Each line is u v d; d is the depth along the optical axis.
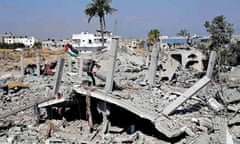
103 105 20.05
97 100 21.27
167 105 20.27
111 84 20.41
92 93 20.19
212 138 16.78
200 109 21.95
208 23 50.78
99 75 22.36
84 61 38.84
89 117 20.19
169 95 23.44
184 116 19.64
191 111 21.23
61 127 21.00
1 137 18.72
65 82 31.19
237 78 38.62
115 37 20.03
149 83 27.19
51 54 81.06
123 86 25.27
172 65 44.00
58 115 23.48
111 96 19.69
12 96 28.69
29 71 48.31
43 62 52.88
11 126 20.77
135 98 21.02
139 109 18.55
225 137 17.05
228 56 49.41
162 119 17.94
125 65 43.56
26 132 19.52
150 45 64.75
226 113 21.86
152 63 27.03
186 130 17.30
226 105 23.22
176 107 19.23
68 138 18.66
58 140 18.02
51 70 44.25
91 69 22.92
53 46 133.75
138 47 95.56
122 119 21.31
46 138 18.66
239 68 45.84
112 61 20.14
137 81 30.28
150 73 27.23
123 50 56.06
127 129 19.94
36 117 21.88
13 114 22.69
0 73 49.12
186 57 54.53
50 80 37.59
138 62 48.72
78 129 20.62
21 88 31.62
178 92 24.27
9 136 18.62
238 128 19.48
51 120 22.44
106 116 20.03
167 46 79.81
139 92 23.61
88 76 22.45
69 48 27.56
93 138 18.86
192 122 18.83
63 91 23.44
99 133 19.61
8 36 181.25
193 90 20.11
